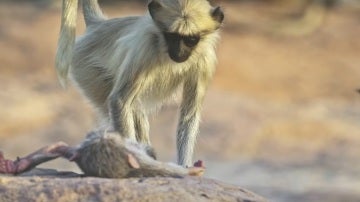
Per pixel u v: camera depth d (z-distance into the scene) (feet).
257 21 105.09
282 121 70.54
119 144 23.61
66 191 22.00
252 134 68.08
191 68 29.09
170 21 27.99
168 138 64.80
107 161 23.43
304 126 70.44
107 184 22.13
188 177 23.47
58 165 57.98
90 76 30.37
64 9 29.27
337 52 98.89
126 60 28.40
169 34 28.09
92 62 30.25
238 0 112.68
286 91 87.35
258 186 59.00
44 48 88.58
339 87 89.76
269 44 98.32
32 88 74.69
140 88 28.55
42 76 81.35
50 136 65.36
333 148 68.33
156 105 29.81
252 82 87.86
